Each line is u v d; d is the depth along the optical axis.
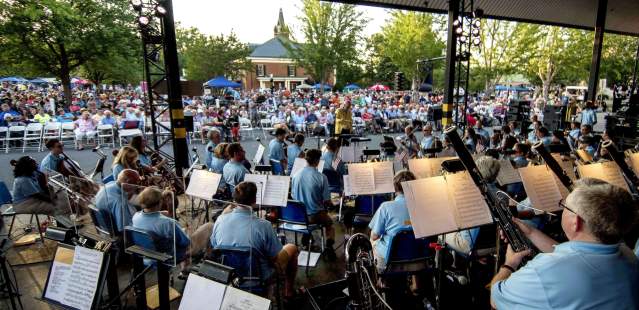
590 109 11.52
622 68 27.28
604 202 1.16
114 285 2.68
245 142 12.86
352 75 31.58
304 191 3.88
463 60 9.59
